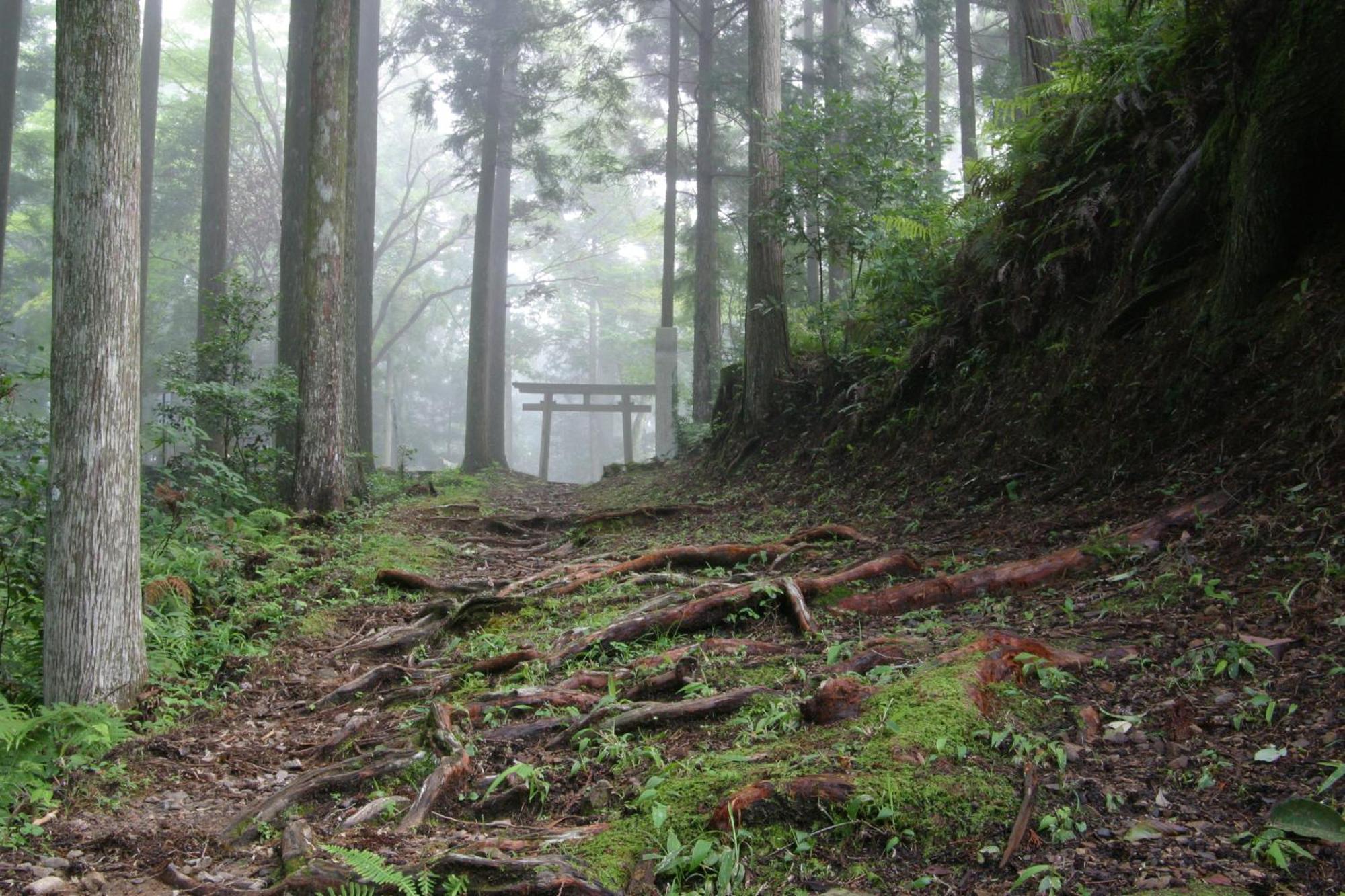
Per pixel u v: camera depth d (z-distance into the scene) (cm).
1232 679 377
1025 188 873
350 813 399
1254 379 574
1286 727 338
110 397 532
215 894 342
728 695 433
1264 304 590
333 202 1205
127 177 536
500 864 309
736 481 1239
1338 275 553
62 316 530
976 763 338
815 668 469
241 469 1186
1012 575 534
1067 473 677
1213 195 655
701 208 2484
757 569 712
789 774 338
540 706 479
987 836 305
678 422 2228
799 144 1257
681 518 1058
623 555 830
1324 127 558
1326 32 555
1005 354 846
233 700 591
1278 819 284
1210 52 718
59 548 529
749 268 1359
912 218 1147
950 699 368
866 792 319
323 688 607
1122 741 350
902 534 729
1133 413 650
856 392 1058
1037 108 932
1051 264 801
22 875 365
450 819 382
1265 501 502
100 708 515
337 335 1216
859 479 932
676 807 334
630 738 422
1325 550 439
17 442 698
